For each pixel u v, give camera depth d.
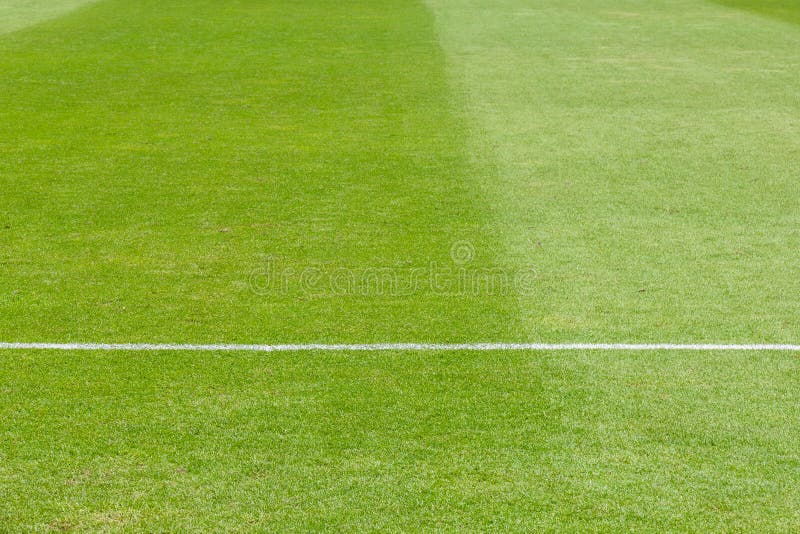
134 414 5.75
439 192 10.10
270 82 15.30
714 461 5.30
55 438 5.50
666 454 5.36
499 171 10.81
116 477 5.15
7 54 17.48
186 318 7.09
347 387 6.08
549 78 15.57
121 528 4.76
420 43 18.36
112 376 6.21
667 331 6.87
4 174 10.72
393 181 10.48
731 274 7.92
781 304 7.33
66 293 7.54
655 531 4.74
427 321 7.04
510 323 7.00
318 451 5.38
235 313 7.18
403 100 14.13
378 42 18.47
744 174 10.73
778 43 18.52
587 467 5.24
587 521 4.82
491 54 17.42
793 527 4.77
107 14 21.78
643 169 10.91
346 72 15.96
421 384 6.12
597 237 8.79
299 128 12.66
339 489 5.05
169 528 4.76
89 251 8.46
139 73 15.98
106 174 10.74
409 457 5.33
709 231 8.95
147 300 7.41
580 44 18.41
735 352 6.55
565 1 24.02
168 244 8.64
